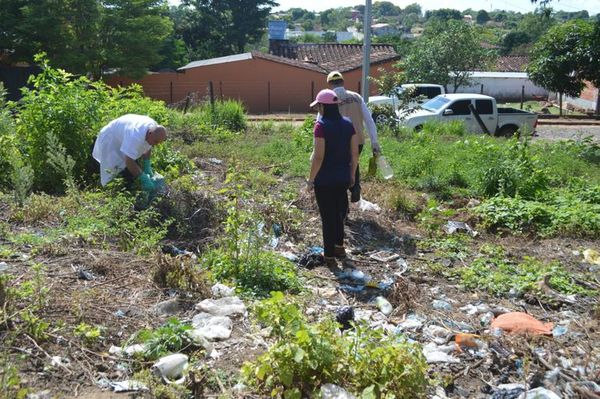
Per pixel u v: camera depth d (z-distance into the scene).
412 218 8.47
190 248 6.55
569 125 26.56
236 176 9.27
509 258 7.11
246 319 4.84
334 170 6.20
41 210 6.90
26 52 29.61
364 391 3.58
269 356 3.82
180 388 3.74
